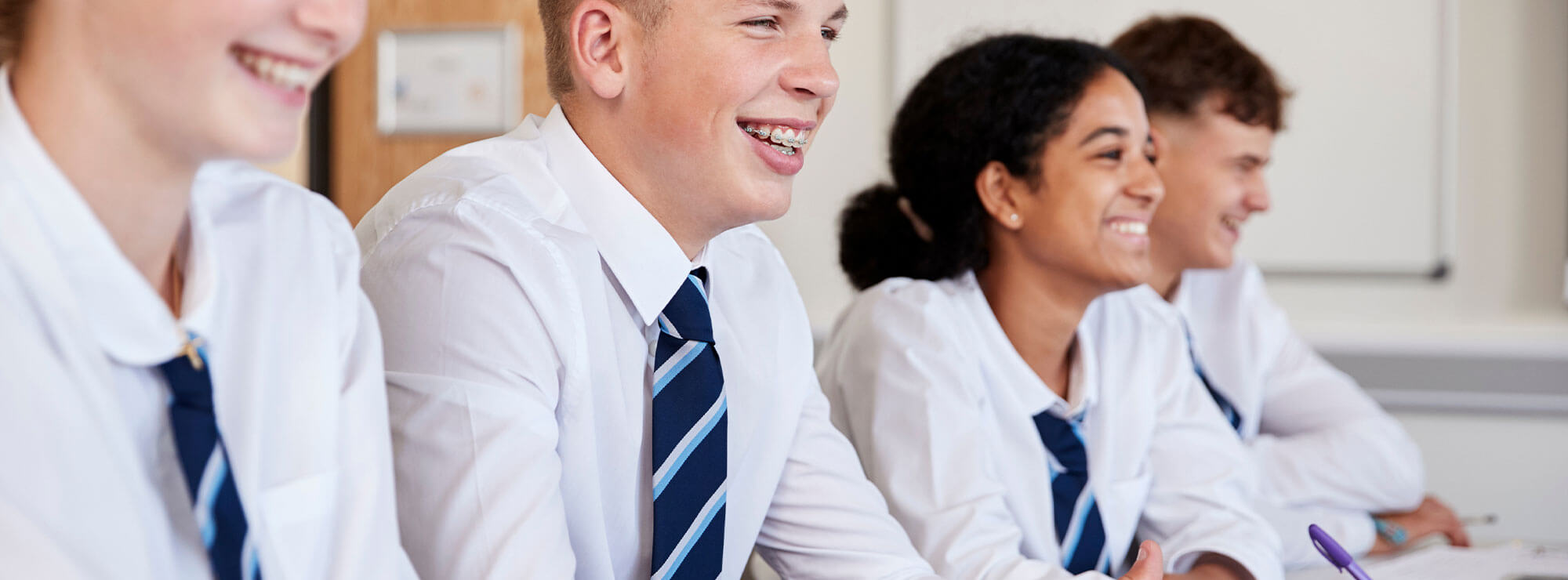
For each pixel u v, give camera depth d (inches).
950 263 58.7
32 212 21.7
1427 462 104.3
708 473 39.8
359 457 28.1
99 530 21.3
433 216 37.4
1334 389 80.5
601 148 40.6
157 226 24.0
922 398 53.1
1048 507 56.6
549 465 35.3
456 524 33.9
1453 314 104.0
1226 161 73.0
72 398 21.4
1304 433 79.9
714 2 37.9
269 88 22.8
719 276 45.2
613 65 39.2
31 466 20.6
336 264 29.1
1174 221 74.3
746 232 48.4
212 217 26.5
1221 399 78.3
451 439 34.5
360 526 27.6
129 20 21.3
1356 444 75.8
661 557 38.9
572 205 40.3
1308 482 74.7
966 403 53.5
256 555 24.5
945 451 52.4
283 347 26.9
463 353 35.3
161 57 21.4
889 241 61.9
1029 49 57.5
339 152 124.3
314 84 23.7
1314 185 105.9
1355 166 105.0
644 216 40.1
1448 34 102.4
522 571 33.3
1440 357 102.4
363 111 123.7
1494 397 101.7
